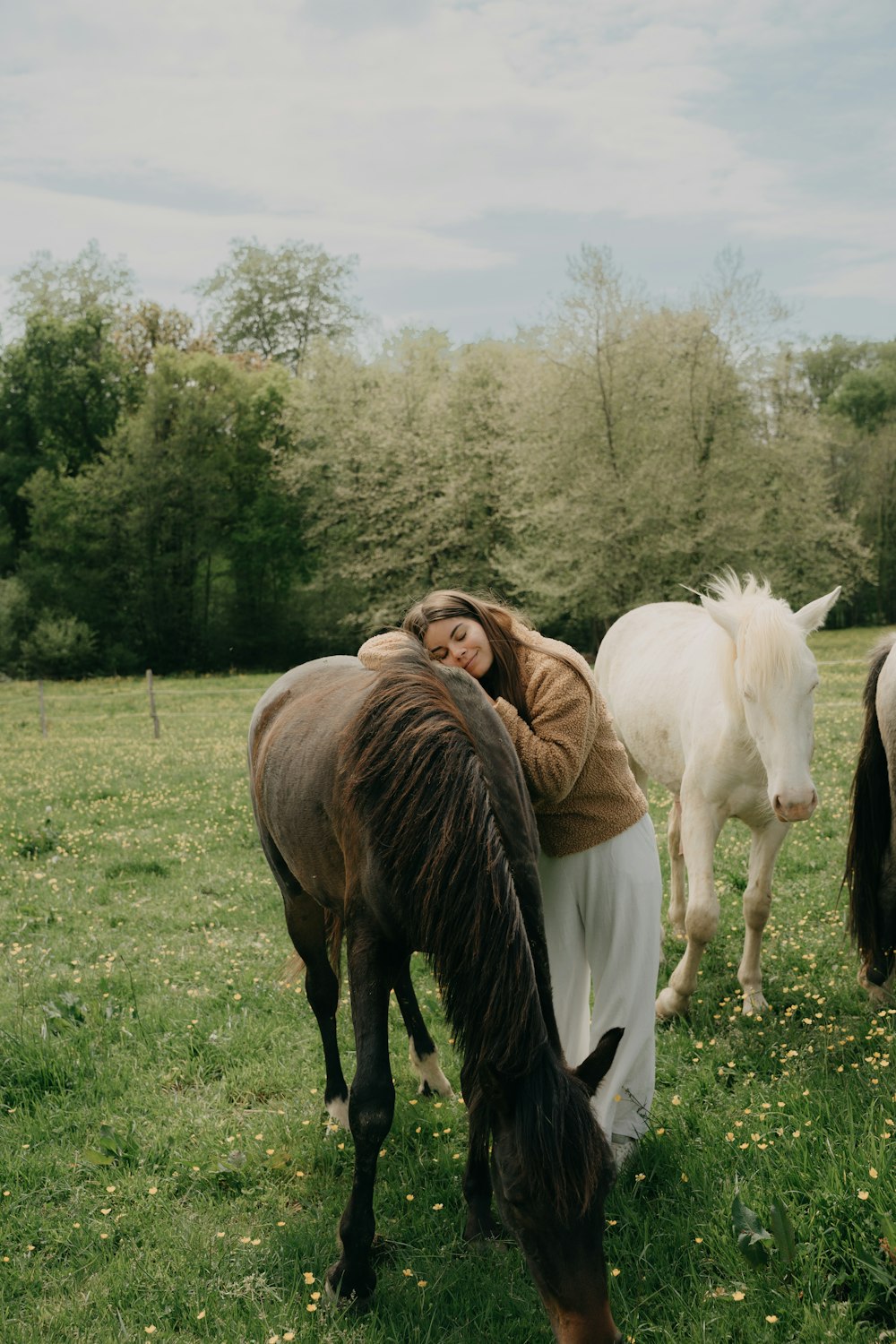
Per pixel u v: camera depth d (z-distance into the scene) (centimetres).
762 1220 267
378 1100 254
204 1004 468
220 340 4672
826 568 2770
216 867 718
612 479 2678
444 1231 290
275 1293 267
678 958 521
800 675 380
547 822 319
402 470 3334
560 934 324
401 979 378
